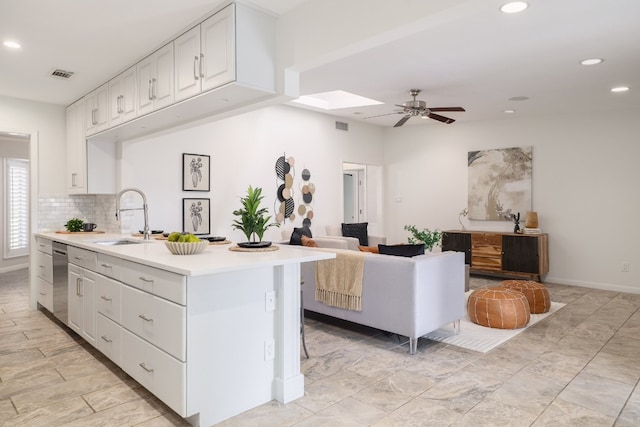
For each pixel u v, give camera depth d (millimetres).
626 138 5949
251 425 2318
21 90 4445
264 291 2559
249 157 6145
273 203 6453
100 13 2789
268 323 2586
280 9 2809
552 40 3623
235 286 2418
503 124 6977
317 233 7125
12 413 2449
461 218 7441
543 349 3547
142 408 2508
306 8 2723
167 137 5262
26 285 6242
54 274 4160
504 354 3426
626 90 5109
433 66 4332
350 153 7676
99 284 3154
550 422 2363
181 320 2221
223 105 3178
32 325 4195
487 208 7105
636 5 2986
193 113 3420
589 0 2904
